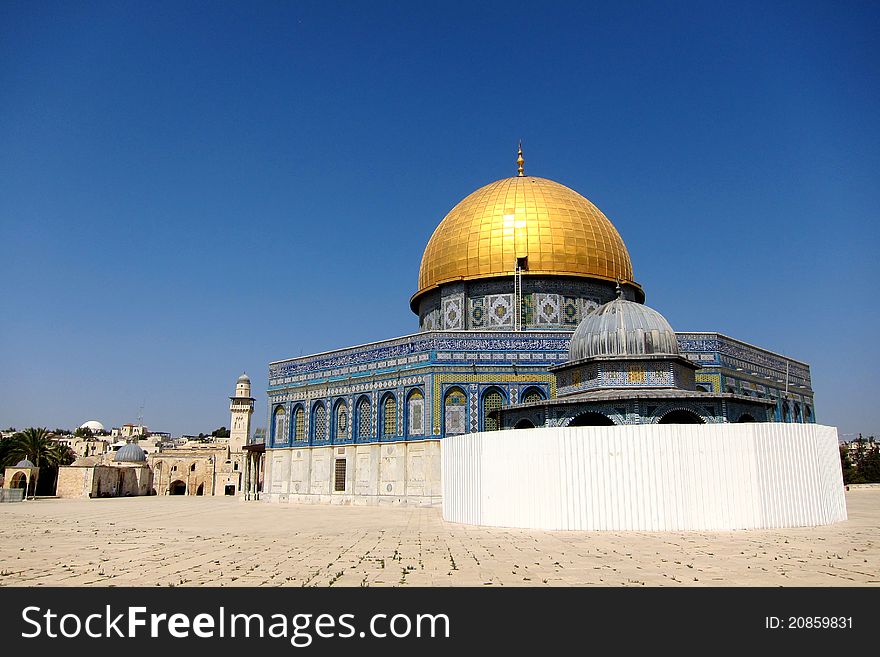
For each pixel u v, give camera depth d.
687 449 25.88
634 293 55.06
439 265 53.75
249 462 66.81
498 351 45.59
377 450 48.12
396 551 20.14
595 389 34.22
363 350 50.47
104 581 15.18
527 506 27.16
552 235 51.25
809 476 27.52
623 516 25.56
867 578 14.82
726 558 17.95
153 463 99.69
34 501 62.69
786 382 56.41
